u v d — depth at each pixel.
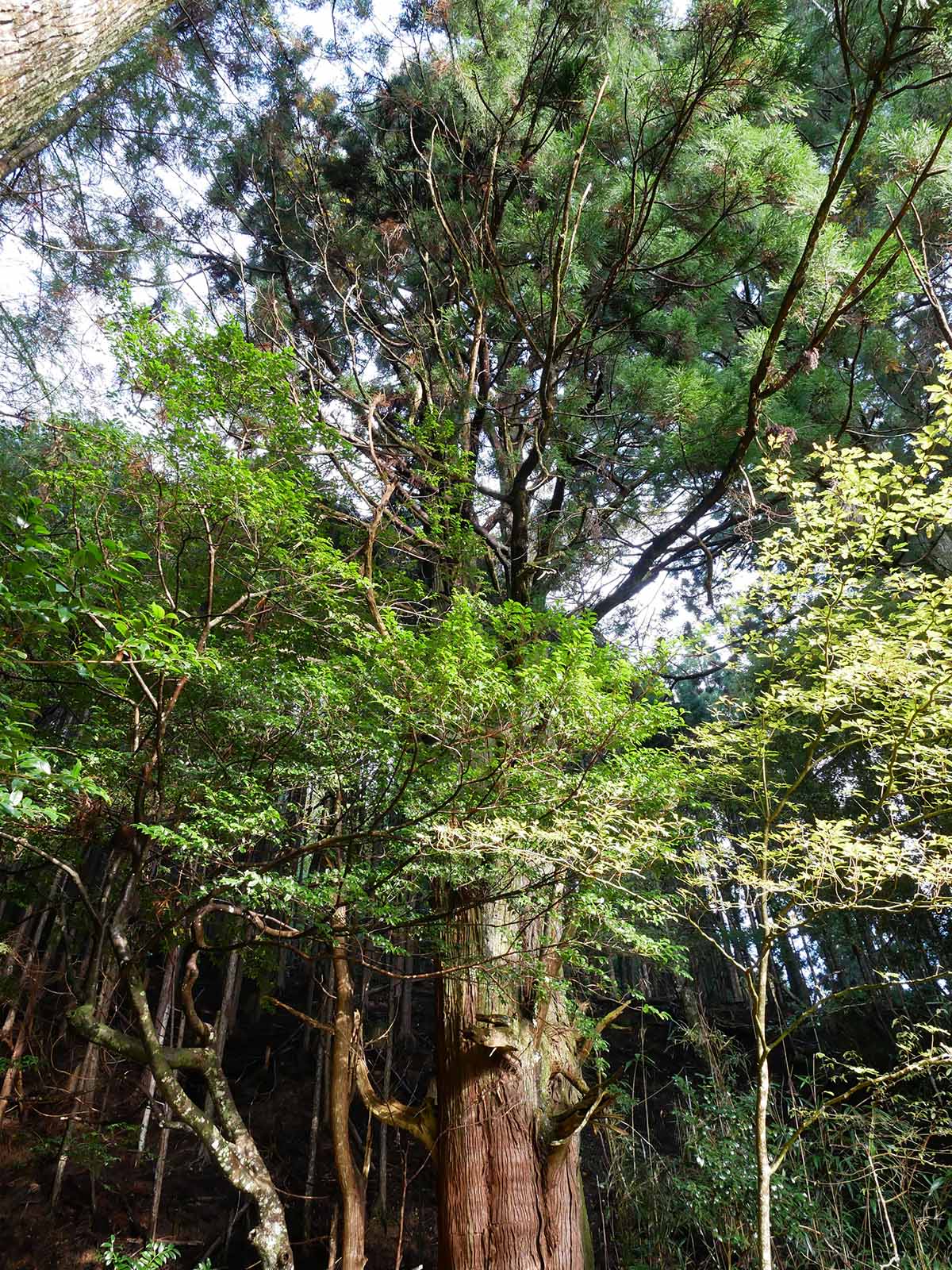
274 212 6.68
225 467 3.69
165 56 6.32
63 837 4.24
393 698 3.61
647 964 8.02
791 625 3.65
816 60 4.43
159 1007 6.30
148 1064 3.71
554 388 5.32
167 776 4.27
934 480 4.21
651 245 5.11
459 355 6.57
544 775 3.69
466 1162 4.32
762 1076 2.99
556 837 3.38
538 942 4.77
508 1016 4.64
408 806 3.91
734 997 10.34
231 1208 6.85
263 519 3.87
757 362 4.93
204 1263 3.71
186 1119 3.57
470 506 6.10
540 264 5.36
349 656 4.09
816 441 5.03
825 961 9.46
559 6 4.91
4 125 1.82
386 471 5.00
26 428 5.16
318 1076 7.16
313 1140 6.78
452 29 5.75
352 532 5.84
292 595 4.27
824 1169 5.62
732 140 4.36
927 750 2.95
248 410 4.11
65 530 4.49
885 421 6.40
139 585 4.16
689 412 5.02
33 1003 6.26
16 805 2.34
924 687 2.86
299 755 4.40
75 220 5.90
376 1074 7.54
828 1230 5.06
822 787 6.50
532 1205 4.23
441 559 5.72
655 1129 7.69
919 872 2.88
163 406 3.85
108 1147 6.58
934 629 2.81
